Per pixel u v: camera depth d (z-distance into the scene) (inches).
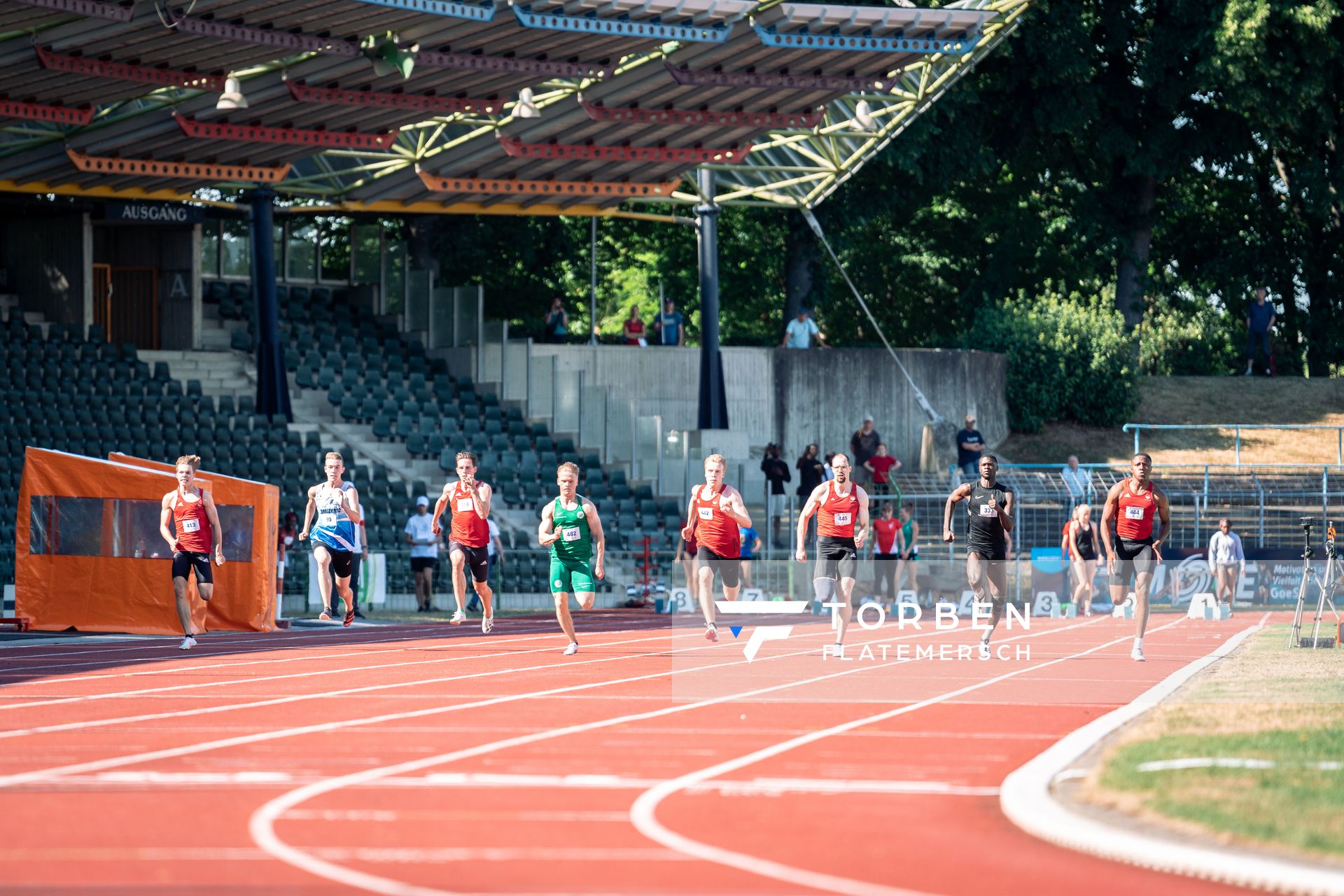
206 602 2188.7
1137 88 4650.6
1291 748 945.5
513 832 757.3
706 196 3846.0
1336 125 4606.3
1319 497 3543.3
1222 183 5270.7
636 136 3373.5
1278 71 4318.4
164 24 2363.4
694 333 5472.4
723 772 932.0
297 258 4291.3
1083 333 4384.8
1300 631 2031.3
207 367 3846.0
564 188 3683.6
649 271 5462.6
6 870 674.2
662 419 3875.5
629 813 807.7
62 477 2196.1
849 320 5585.6
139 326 3964.1
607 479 3727.9
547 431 3858.3
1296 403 4544.8
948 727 1132.5
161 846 724.0
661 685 1435.8
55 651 1866.4
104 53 2559.1
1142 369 4785.9
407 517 3240.7
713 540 1765.5
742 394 4087.1
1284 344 5438.0
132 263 3971.5
